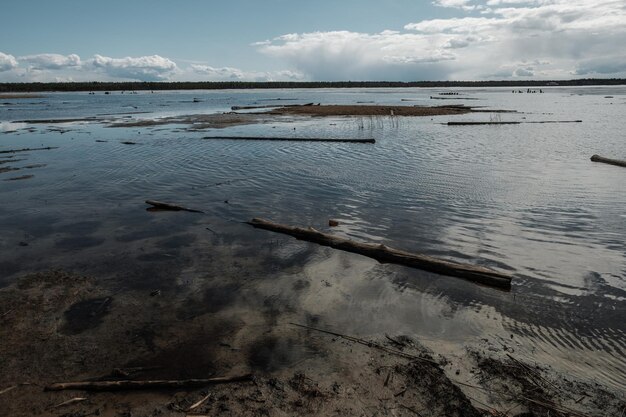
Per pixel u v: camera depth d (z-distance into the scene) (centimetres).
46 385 521
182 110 5662
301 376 533
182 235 1043
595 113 4625
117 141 2641
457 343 607
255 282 793
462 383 521
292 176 1639
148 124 3675
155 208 1266
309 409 478
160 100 8806
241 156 2056
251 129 3238
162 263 882
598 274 822
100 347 599
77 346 602
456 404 486
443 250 937
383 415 471
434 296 741
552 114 4528
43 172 1769
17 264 878
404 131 3034
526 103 6800
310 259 891
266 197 1362
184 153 2166
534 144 2411
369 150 2209
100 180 1623
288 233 1032
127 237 1031
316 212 1208
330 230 1064
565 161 1911
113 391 509
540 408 482
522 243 973
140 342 611
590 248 944
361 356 574
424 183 1514
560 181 1530
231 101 8238
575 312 691
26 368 554
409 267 851
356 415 470
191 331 638
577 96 9394
